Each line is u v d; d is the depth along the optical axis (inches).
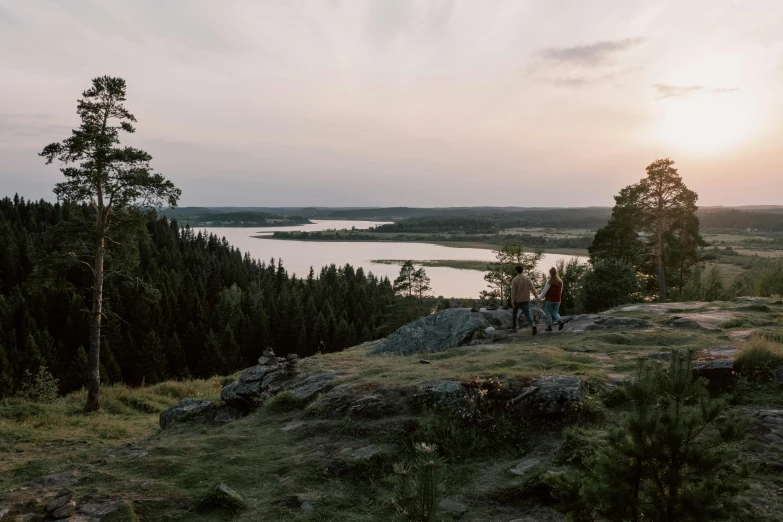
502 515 221.6
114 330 2402.8
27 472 349.7
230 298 3545.8
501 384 330.3
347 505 246.2
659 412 163.2
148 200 793.6
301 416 368.5
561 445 266.2
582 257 7185.0
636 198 1465.3
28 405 680.4
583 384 318.7
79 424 593.6
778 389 302.0
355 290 4040.4
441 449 289.7
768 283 1245.7
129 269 842.2
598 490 159.8
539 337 539.2
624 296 1323.8
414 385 360.8
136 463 309.1
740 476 164.6
